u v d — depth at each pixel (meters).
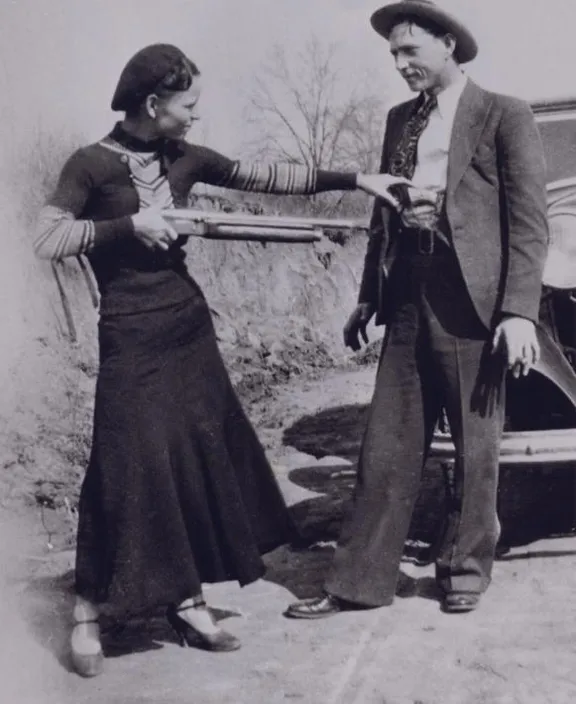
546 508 4.23
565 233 3.64
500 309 3.22
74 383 5.11
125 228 2.85
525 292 3.17
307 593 3.54
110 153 2.93
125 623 3.28
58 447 4.66
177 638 3.18
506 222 3.27
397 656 2.98
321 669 2.91
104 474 2.90
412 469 3.39
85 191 2.90
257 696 2.76
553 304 3.72
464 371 3.29
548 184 3.66
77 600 3.00
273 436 5.36
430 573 3.65
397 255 3.40
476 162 3.25
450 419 3.37
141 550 2.90
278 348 6.54
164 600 2.91
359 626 3.21
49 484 4.38
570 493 4.34
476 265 3.24
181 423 2.98
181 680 2.88
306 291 6.98
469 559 3.31
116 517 2.89
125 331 2.92
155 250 2.94
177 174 3.03
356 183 3.28
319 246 7.19
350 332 3.65
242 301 6.77
